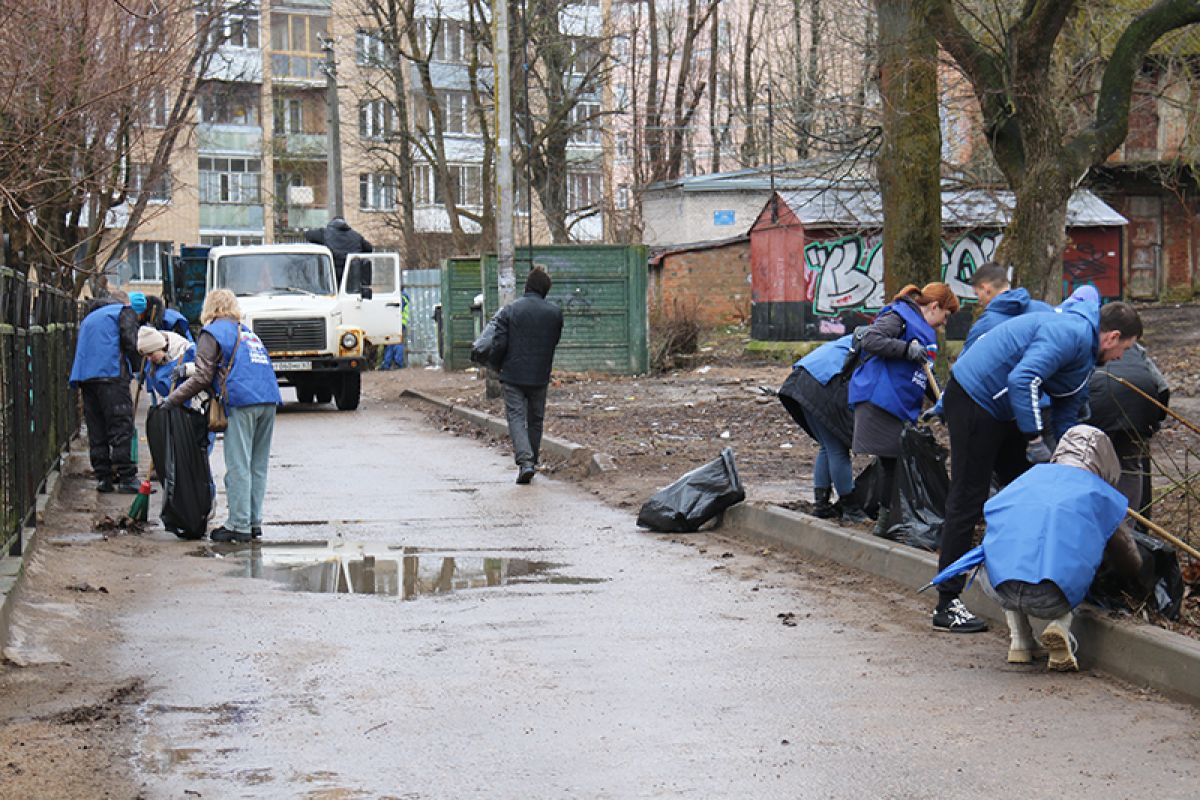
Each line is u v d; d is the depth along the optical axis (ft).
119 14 58.75
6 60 51.31
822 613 27.30
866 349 31.48
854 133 77.41
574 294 98.22
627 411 71.51
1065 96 66.39
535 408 49.78
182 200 193.26
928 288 31.78
